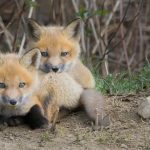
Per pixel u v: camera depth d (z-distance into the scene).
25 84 10.38
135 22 20.41
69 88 11.16
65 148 9.51
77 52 13.47
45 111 10.88
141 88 13.00
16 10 21.61
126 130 10.29
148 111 10.74
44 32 13.27
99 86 13.06
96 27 21.09
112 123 10.66
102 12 17.70
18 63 10.53
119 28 19.00
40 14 24.56
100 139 9.80
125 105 11.68
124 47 19.47
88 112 10.87
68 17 22.83
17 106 10.35
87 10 16.73
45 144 9.68
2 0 24.80
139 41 22.89
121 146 9.62
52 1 20.00
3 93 10.15
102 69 17.08
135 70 19.31
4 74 10.22
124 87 13.07
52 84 11.06
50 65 12.54
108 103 11.83
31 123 10.51
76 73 12.66
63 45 13.07
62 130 10.27
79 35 13.63
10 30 21.14
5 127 10.53
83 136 9.94
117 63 20.45
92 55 18.41
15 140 9.91
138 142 9.77
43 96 10.95
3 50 20.23
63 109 11.23
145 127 10.41
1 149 9.45
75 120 10.95
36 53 10.68
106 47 17.69
